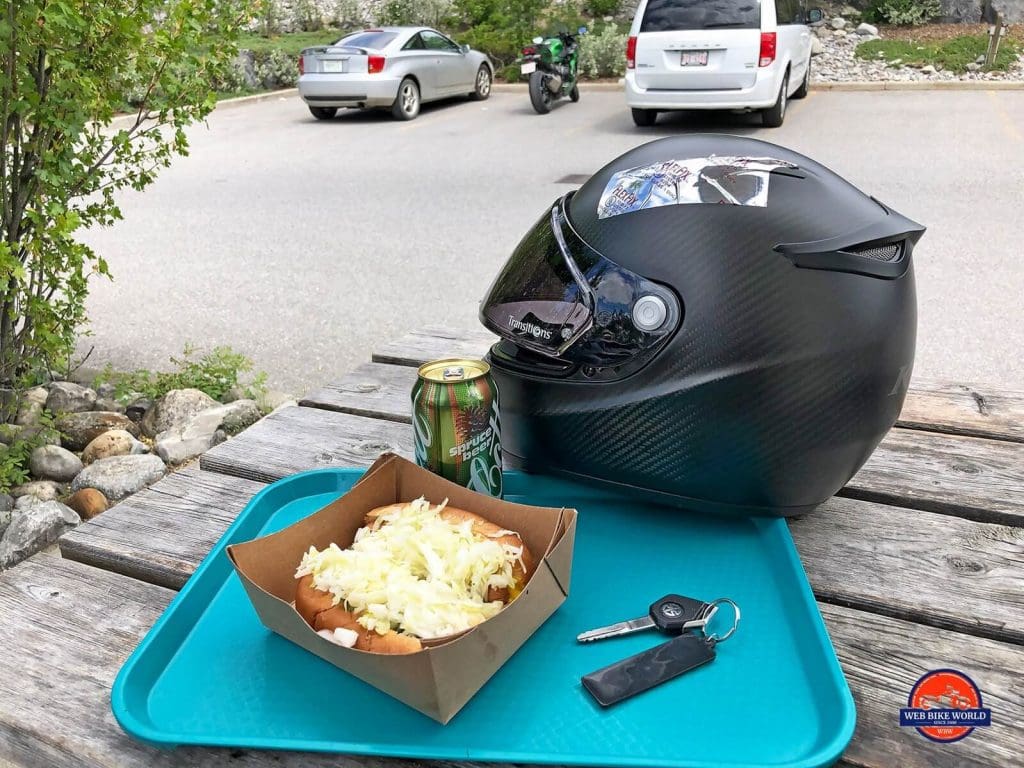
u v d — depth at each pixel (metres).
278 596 1.11
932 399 1.88
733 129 8.77
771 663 1.05
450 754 0.92
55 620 1.21
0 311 2.84
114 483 2.64
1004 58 11.65
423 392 1.27
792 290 1.16
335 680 1.04
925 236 5.13
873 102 10.15
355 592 1.01
